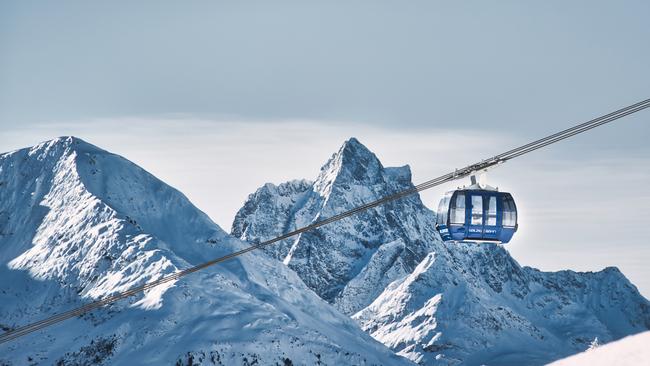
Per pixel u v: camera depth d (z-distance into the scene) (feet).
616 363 88.43
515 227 297.53
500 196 297.53
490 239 298.76
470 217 295.89
